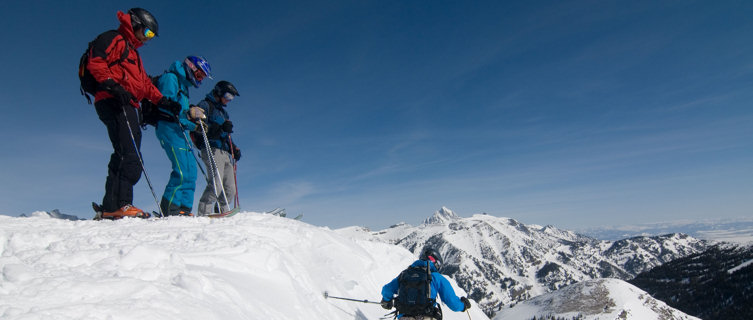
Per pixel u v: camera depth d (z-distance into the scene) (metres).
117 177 6.30
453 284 11.29
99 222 5.62
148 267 3.13
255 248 4.86
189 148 7.49
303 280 5.57
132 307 2.45
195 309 2.80
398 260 10.59
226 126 8.34
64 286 2.43
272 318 3.72
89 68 5.79
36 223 5.07
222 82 8.45
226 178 8.74
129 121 6.32
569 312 172.62
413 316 5.49
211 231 5.41
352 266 7.66
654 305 168.12
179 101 7.20
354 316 6.13
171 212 7.27
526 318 185.25
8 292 2.23
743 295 197.00
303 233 7.66
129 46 6.27
